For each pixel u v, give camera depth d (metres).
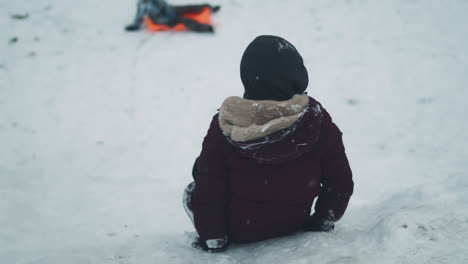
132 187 4.75
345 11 8.75
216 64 7.41
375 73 6.98
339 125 5.90
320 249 1.94
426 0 8.95
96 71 7.29
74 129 6.06
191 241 2.52
